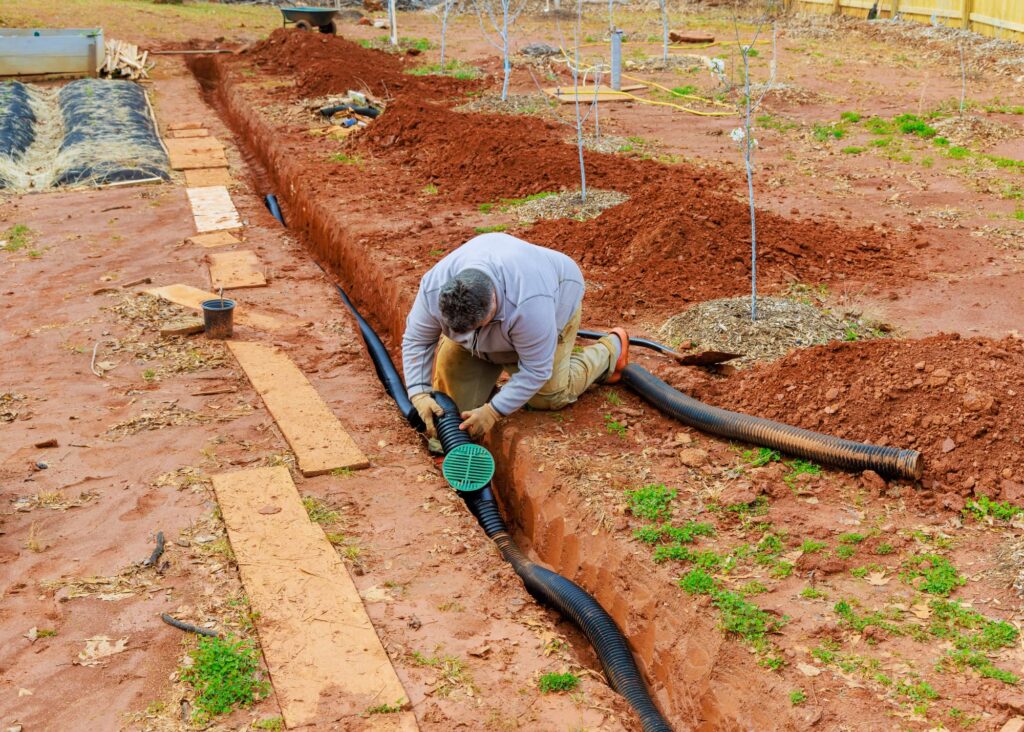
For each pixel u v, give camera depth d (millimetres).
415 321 5246
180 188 11727
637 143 12586
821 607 4051
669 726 3900
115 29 23188
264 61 20406
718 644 3949
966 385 5074
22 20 22828
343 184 11133
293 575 4418
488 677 3857
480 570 4586
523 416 5797
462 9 30172
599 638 4305
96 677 3814
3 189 11578
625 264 7988
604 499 4922
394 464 5547
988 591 4066
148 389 6414
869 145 12289
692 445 5441
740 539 4559
